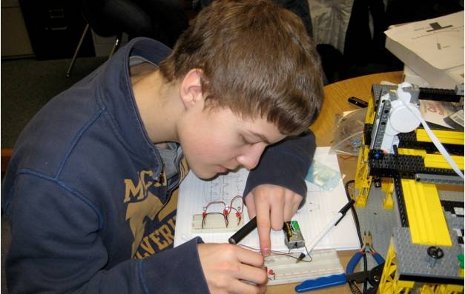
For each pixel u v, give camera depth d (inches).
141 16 65.3
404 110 24.6
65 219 24.1
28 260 24.5
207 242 28.3
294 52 24.0
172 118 28.3
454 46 37.9
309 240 28.4
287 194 30.8
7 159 42.3
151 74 30.4
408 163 25.8
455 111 31.2
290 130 25.5
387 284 23.9
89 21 70.3
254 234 29.1
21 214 23.6
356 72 61.3
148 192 30.7
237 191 32.5
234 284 23.6
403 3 61.7
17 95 93.3
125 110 26.1
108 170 26.4
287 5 55.4
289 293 25.5
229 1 26.1
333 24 66.9
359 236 28.7
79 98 27.8
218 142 25.6
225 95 23.9
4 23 98.6
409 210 24.3
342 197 31.5
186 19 70.1
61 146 25.0
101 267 26.1
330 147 36.1
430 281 21.4
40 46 102.2
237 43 23.8
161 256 24.6
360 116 37.8
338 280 25.8
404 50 38.9
